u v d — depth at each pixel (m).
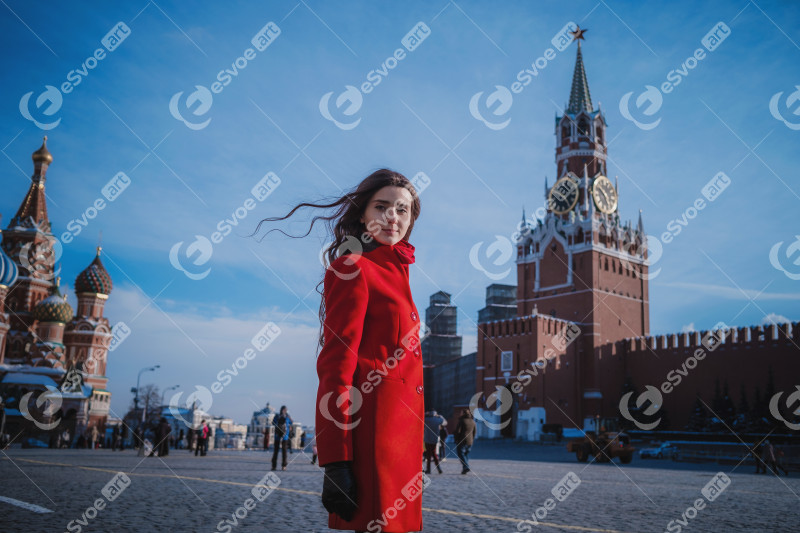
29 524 5.37
